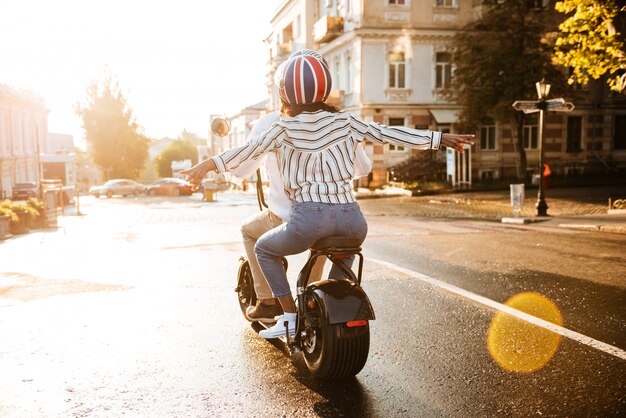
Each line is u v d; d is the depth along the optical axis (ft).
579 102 107.86
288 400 10.90
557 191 79.71
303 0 128.47
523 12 81.97
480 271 23.03
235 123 207.41
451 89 95.35
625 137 111.24
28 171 128.88
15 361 13.23
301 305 11.80
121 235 44.24
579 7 41.78
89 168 260.42
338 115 11.16
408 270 23.41
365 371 12.32
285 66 11.24
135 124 245.24
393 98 100.42
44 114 155.53
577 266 23.94
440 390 11.18
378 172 101.14
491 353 13.19
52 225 60.75
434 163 97.81
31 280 23.56
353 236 10.77
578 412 10.02
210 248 32.78
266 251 11.76
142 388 11.58
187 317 17.07
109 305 18.72
